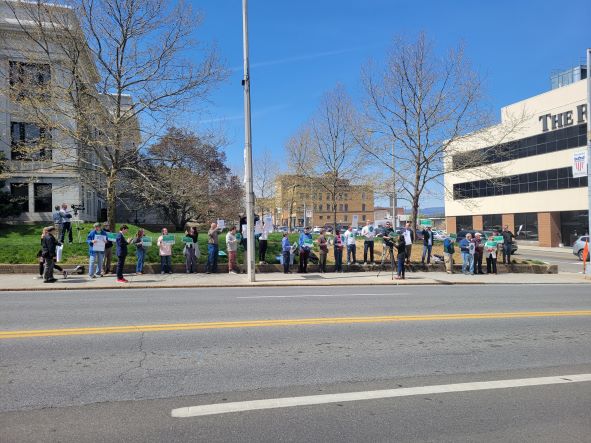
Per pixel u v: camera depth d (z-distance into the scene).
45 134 20.52
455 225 55.50
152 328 8.03
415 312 10.05
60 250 17.33
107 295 12.59
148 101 19.81
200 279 16.45
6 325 8.24
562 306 11.27
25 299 11.66
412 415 4.55
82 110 18.81
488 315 9.78
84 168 20.44
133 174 23.48
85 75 19.89
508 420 4.46
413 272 20.59
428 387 5.34
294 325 8.43
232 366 5.98
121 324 8.38
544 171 43.06
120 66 19.47
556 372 5.96
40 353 6.45
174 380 5.44
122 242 15.41
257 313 9.67
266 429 4.21
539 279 19.08
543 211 43.25
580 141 39.31
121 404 4.73
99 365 5.95
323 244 19.58
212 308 10.30
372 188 30.83
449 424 4.36
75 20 18.91
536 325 8.82
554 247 42.09
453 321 9.08
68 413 4.50
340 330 8.10
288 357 6.41
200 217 40.75
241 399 4.90
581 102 39.28
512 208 46.97
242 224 19.48
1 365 5.91
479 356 6.63
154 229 46.66
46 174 32.03
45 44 20.23
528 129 44.66
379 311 10.12
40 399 4.83
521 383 5.52
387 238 18.23
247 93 16.36
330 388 5.26
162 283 15.21
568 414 4.62
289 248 18.94
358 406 4.76
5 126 27.33
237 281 16.06
